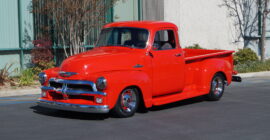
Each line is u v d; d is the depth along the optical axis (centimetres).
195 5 2034
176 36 1016
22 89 1269
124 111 890
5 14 1513
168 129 809
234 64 1952
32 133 771
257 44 2333
